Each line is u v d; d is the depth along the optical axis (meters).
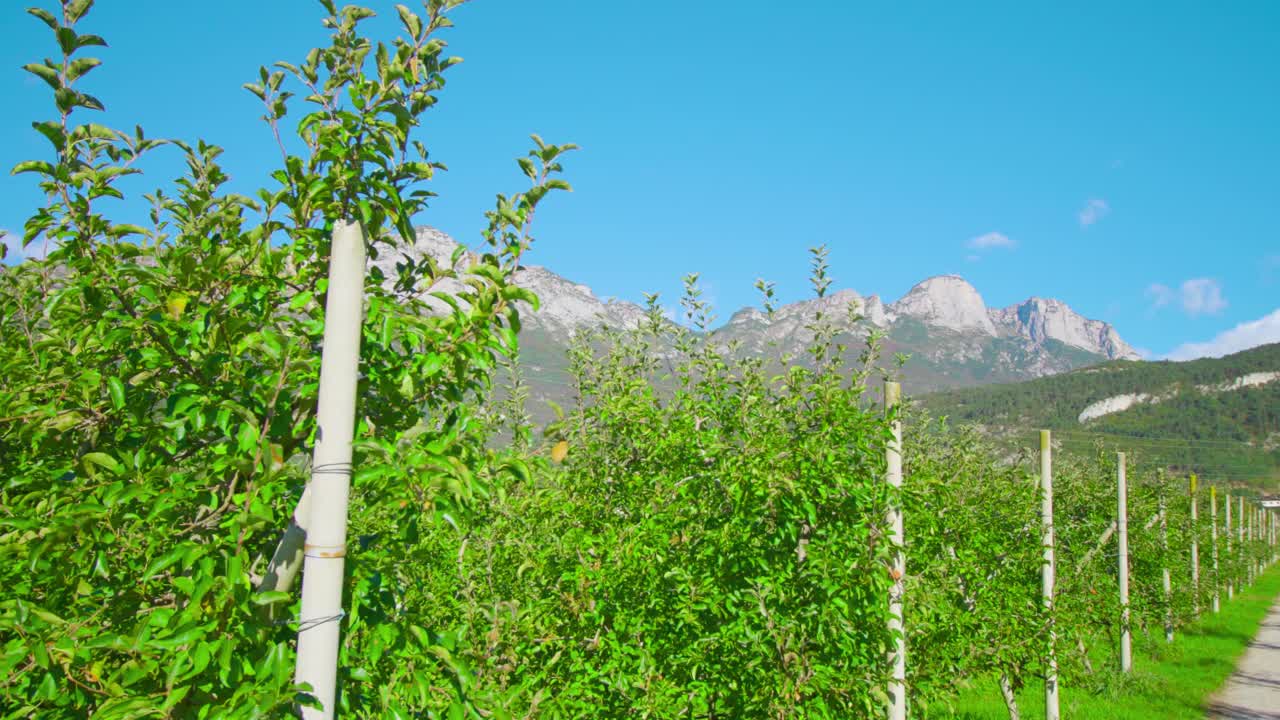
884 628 6.80
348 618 2.96
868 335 7.25
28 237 2.84
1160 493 22.33
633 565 6.73
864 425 6.95
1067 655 12.00
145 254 3.15
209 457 3.11
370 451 2.67
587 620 6.64
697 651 6.62
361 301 2.70
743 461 6.93
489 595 6.37
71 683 2.70
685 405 7.60
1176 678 17.95
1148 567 20.75
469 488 2.76
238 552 2.55
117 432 3.25
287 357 2.68
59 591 2.94
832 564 6.56
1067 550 15.70
